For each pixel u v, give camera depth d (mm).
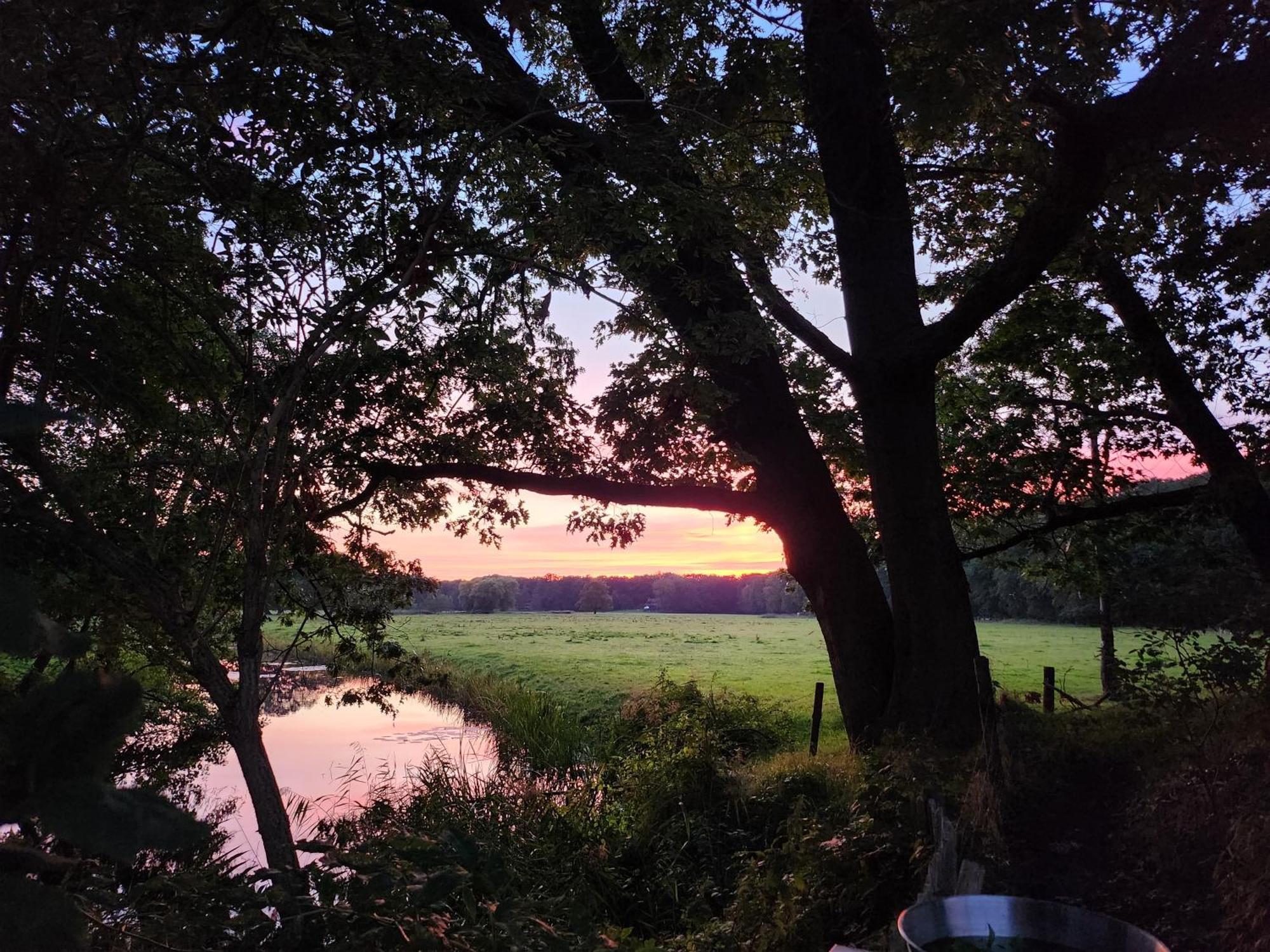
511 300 6680
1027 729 8211
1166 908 4875
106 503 4363
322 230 4762
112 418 4348
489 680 26750
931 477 10039
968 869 5098
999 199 12891
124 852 584
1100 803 6660
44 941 587
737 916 6066
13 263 1981
